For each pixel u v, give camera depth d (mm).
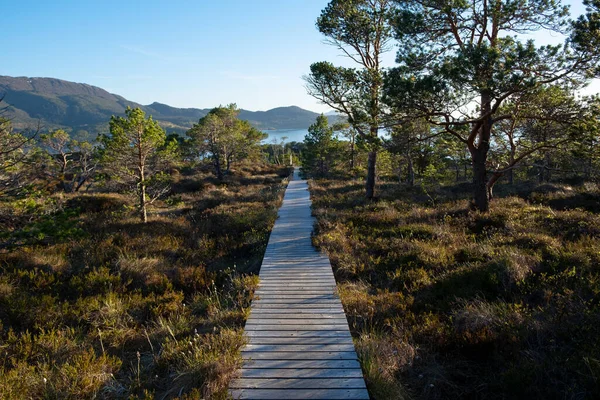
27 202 8516
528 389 4422
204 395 4355
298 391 4508
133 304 7699
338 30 17359
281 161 72750
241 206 18266
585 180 19031
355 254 10266
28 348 5738
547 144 12703
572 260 8094
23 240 8164
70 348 5883
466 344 5621
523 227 11203
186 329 6445
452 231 11820
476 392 4715
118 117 15836
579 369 4562
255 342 5703
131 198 19750
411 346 5543
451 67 10609
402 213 14773
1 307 7277
